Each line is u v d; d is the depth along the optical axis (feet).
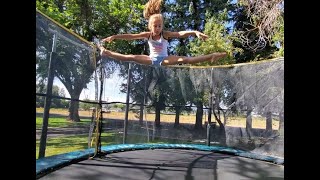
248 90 20.47
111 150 18.42
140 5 34.55
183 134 23.89
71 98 14.82
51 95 13.03
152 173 12.87
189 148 21.70
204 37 13.58
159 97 23.24
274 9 17.22
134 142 21.30
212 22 31.37
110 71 18.98
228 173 13.53
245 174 13.43
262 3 18.19
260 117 19.25
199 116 23.80
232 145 21.48
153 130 22.70
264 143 18.72
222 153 20.04
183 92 24.08
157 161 15.94
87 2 31.71
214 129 22.97
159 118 23.20
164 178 12.07
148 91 22.38
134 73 21.29
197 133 23.67
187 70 24.22
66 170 12.34
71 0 31.07
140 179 11.69
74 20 30.73
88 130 16.43
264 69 19.06
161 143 22.82
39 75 12.17
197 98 23.94
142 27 35.35
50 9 28.09
